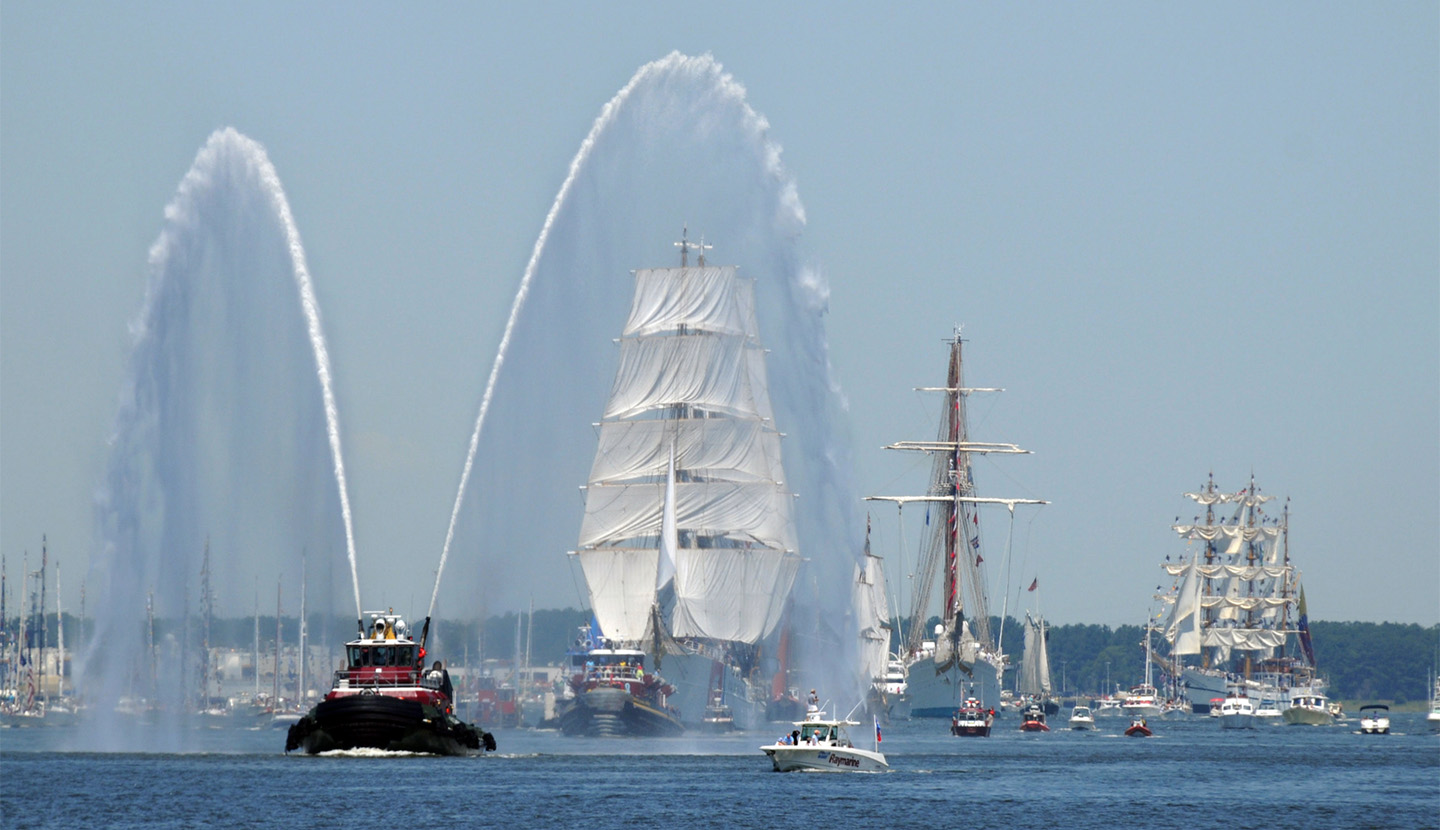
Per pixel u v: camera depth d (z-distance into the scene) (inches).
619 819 7293.3
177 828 6791.3
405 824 6978.4
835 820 7495.1
